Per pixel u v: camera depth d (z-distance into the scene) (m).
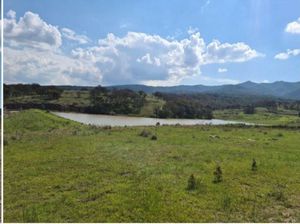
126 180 14.93
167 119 113.19
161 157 20.25
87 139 27.81
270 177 16.02
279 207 12.03
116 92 148.50
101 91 149.50
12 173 16.08
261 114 157.38
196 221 10.62
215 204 12.10
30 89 142.25
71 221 10.52
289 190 14.06
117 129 36.97
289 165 18.75
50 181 14.74
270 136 33.22
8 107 116.56
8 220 10.49
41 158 19.58
